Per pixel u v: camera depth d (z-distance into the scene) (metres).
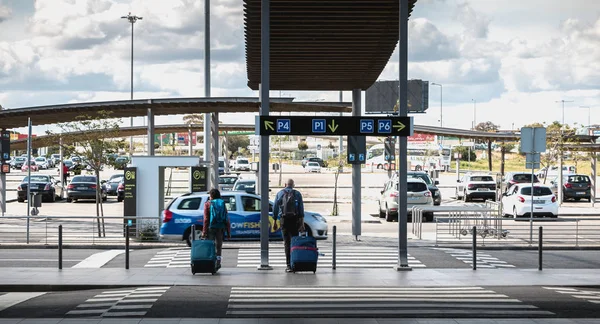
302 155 135.88
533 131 23.66
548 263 19.52
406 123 16.50
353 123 16.42
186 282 15.16
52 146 39.12
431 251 21.69
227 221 16.88
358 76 22.45
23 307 12.27
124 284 14.87
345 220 32.19
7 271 16.89
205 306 12.19
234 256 20.33
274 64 20.62
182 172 95.38
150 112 30.73
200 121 109.56
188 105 30.12
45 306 12.36
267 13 15.98
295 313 11.55
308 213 23.17
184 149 128.88
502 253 21.77
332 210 37.66
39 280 15.28
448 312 11.66
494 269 17.81
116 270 17.23
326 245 22.73
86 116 31.03
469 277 16.20
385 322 10.85
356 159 23.91
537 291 14.20
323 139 168.88
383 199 32.91
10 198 47.81
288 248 16.88
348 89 25.00
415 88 70.56
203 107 31.14
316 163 91.94
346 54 19.31
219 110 32.66
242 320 10.92
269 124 16.45
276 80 23.36
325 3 15.63
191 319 10.98
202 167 26.94
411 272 17.02
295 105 30.56
